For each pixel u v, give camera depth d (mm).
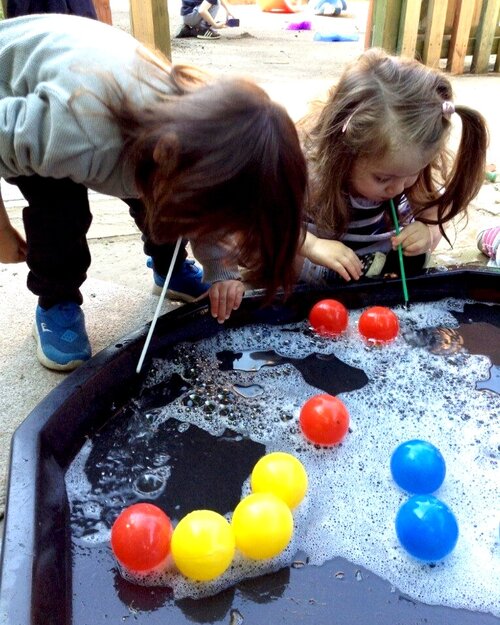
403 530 710
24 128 830
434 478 778
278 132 699
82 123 819
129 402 927
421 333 1124
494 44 3686
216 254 1012
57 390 821
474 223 1696
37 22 940
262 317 1111
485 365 1045
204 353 1052
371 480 820
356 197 1209
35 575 606
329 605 677
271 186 691
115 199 1843
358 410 941
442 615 669
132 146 762
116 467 827
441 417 930
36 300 1304
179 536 671
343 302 1168
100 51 862
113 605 667
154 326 938
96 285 1369
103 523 752
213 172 672
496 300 1188
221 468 836
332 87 1171
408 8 3125
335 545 735
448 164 1312
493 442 883
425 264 1326
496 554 726
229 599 679
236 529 695
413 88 1047
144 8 2271
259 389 980
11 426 945
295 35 5156
